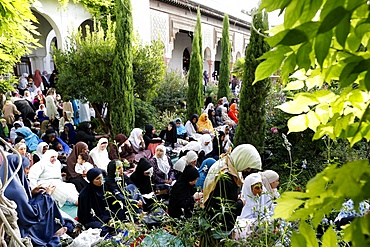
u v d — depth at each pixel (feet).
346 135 2.64
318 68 2.72
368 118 2.10
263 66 2.31
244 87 16.62
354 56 2.04
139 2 37.47
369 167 1.83
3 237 5.08
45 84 40.78
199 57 31.30
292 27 2.06
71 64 24.12
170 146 23.54
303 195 2.37
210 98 35.73
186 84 36.94
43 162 15.23
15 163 9.02
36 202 10.24
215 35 58.08
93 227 11.62
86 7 34.35
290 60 2.17
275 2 2.02
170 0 42.45
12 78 22.67
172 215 11.08
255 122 16.49
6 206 5.18
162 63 27.17
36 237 10.07
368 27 1.90
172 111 34.88
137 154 20.10
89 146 22.85
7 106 25.32
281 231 5.60
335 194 1.86
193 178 11.06
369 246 1.60
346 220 5.51
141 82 26.35
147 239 7.10
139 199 12.90
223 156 8.09
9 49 15.79
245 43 71.46
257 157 7.78
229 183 7.50
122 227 7.22
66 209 14.74
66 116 28.55
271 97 18.80
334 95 3.01
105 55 23.68
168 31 44.37
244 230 7.10
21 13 9.72
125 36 23.18
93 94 23.79
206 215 6.65
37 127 26.12
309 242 2.50
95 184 12.32
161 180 15.78
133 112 24.39
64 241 10.52
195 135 25.59
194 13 49.93
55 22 32.68
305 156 15.65
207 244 6.26
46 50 44.29
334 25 1.69
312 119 3.22
